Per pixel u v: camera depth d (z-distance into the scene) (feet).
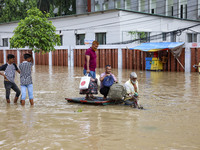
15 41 66.13
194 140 15.83
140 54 79.87
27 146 14.94
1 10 145.48
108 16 98.78
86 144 15.20
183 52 70.85
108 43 99.76
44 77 55.47
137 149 14.40
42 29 66.18
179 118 21.01
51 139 16.08
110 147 14.71
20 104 27.30
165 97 30.94
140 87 39.58
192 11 111.86
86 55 27.35
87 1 135.03
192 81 47.37
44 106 26.20
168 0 115.55
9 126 18.86
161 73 65.67
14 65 28.19
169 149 14.39
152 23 102.78
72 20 111.96
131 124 19.31
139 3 121.80
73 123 19.62
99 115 22.13
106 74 27.27
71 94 33.42
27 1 147.13
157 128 18.28
